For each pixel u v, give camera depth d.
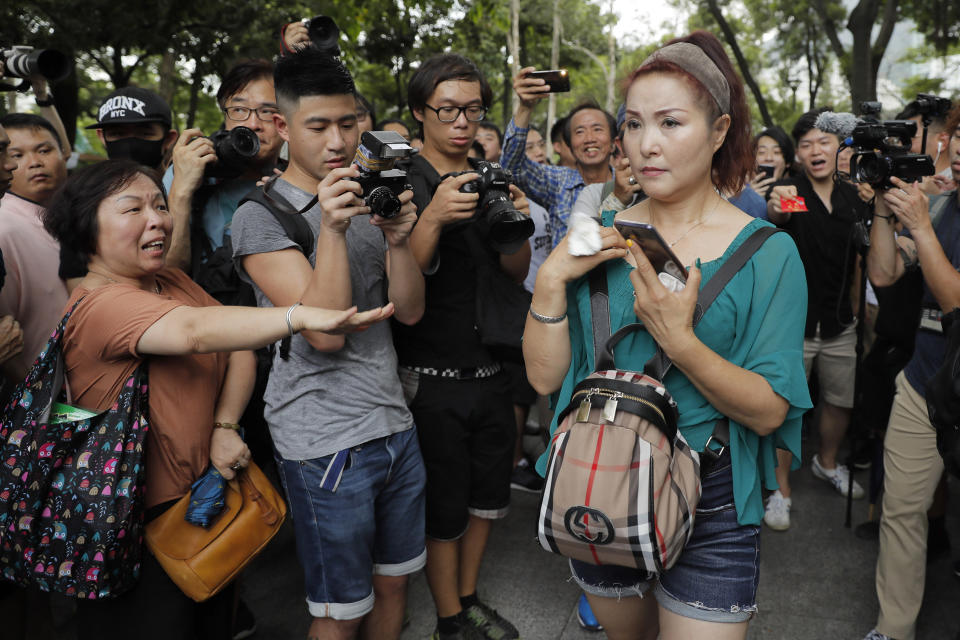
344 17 8.11
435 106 2.62
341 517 2.10
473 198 2.26
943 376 1.99
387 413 2.19
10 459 1.71
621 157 2.86
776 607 2.94
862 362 3.29
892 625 2.58
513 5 16.42
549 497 1.51
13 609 2.15
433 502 2.55
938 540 3.22
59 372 1.75
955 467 2.00
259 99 2.95
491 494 2.67
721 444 1.61
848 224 3.77
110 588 1.71
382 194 1.87
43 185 2.57
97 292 1.76
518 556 3.35
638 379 1.53
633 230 1.53
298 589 3.10
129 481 1.72
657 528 1.43
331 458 2.09
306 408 2.10
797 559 3.31
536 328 1.71
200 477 1.92
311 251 2.11
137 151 2.78
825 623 2.83
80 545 1.68
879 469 3.37
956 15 14.42
